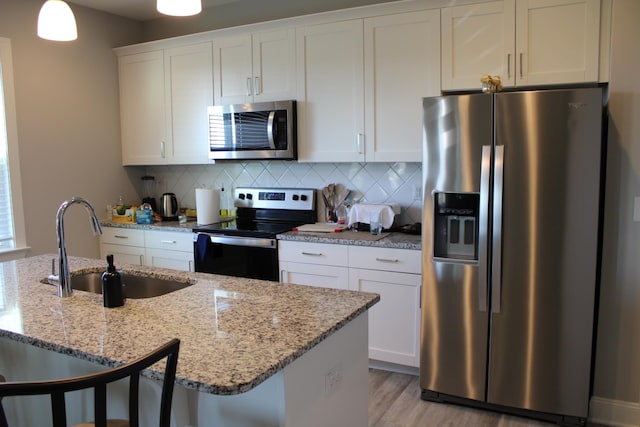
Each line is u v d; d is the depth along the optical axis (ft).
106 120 14.25
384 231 11.32
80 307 6.04
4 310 5.94
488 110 8.11
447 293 8.75
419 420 8.57
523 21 9.29
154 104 13.93
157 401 5.57
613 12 8.07
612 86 8.16
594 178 7.66
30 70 12.30
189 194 14.98
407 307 9.91
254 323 5.32
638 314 8.29
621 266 8.30
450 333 8.83
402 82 10.50
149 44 13.61
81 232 13.74
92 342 4.84
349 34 10.94
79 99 13.48
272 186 13.52
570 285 7.97
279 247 11.14
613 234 8.29
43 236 12.78
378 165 12.00
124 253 13.78
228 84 12.61
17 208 12.15
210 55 12.78
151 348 4.66
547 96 7.74
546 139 7.82
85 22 13.55
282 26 11.68
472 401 8.95
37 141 12.53
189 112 13.34
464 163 8.39
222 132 12.61
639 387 8.38
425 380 9.18
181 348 4.63
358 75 10.93
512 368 8.47
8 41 11.82
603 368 8.54
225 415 5.12
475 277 8.50
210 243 11.95
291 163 13.15
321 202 12.78
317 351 5.05
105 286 5.98
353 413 5.94
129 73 14.28
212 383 3.89
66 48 13.10
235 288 6.81
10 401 6.97
